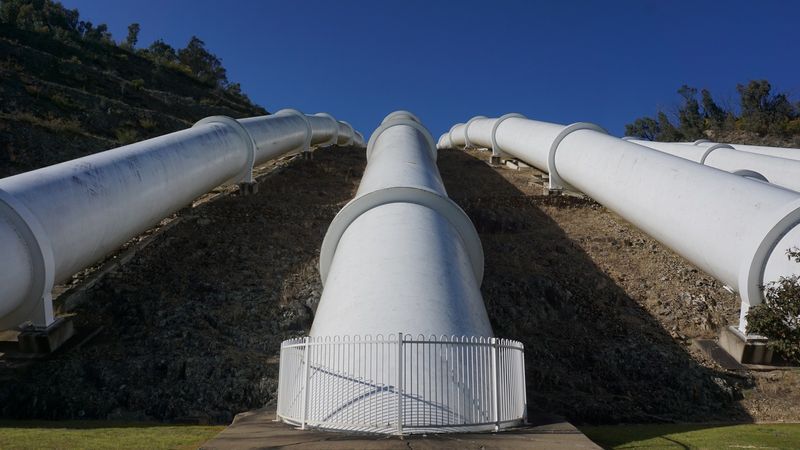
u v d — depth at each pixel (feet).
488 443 25.27
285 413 31.42
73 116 132.16
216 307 49.49
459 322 30.37
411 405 26.84
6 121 94.48
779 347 33.58
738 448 29.86
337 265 36.96
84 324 46.75
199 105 206.69
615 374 44.78
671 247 53.93
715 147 90.02
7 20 198.08
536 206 74.90
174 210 60.85
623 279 57.11
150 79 223.10
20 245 39.27
